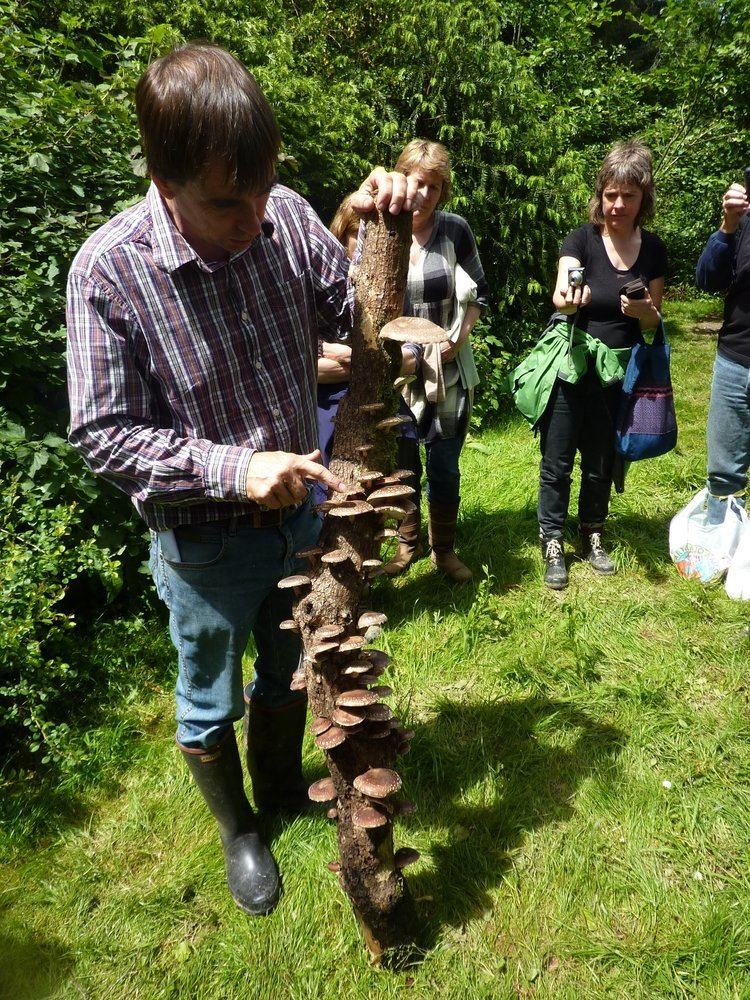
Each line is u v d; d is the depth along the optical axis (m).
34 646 2.55
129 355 1.55
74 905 2.11
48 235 3.27
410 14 6.36
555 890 2.07
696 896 2.04
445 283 3.25
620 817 2.29
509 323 6.70
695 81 10.02
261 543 1.81
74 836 2.35
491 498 4.50
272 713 2.17
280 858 2.19
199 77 1.23
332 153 5.88
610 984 1.84
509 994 1.83
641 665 2.99
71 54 3.89
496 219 6.55
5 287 3.06
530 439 5.54
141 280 1.50
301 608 1.69
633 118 10.98
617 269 3.31
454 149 6.43
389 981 1.86
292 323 1.73
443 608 3.43
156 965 1.95
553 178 6.54
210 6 5.89
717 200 11.36
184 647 1.88
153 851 2.29
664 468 4.72
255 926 2.01
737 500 3.51
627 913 2.02
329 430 2.92
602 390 3.46
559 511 3.64
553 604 3.44
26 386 3.21
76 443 1.56
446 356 3.33
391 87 6.49
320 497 2.78
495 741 2.63
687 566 3.59
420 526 4.12
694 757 2.53
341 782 1.73
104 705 2.90
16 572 2.58
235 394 1.67
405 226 1.61
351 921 2.00
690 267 12.01
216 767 2.02
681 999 1.81
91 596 3.36
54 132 3.48
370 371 1.69
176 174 1.29
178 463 1.52
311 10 6.61
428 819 2.32
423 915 2.01
